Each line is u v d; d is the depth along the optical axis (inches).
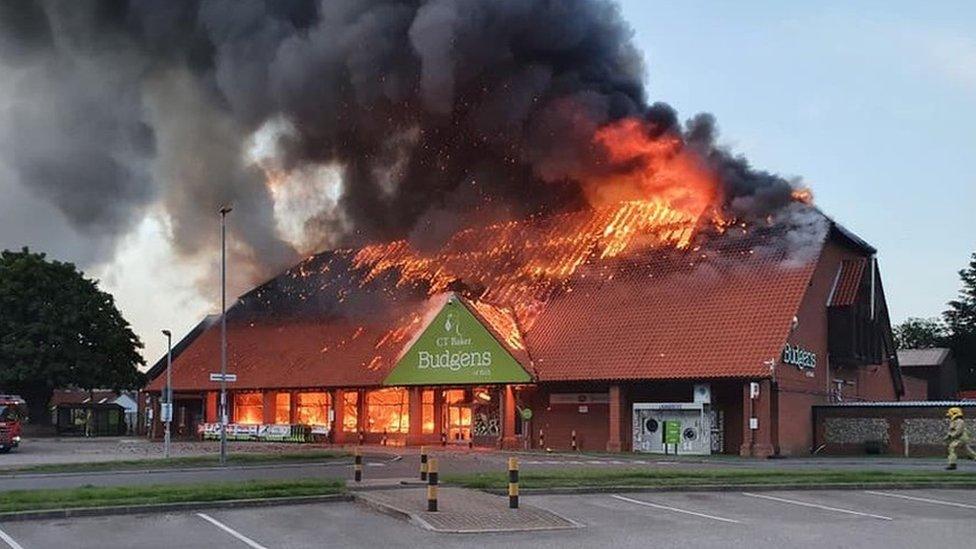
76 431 2728.8
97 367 2721.5
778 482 879.1
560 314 1800.0
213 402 2231.8
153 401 2342.5
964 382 2913.4
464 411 1814.7
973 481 911.7
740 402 1523.1
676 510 721.6
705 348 1541.6
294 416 2060.8
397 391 1907.0
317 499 738.8
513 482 681.0
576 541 567.5
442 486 823.7
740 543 564.7
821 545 561.0
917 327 3344.0
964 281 2997.0
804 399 1562.5
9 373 2576.3
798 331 1556.3
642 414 1576.0
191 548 548.4
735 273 1662.2
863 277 1704.0
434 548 543.5
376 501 709.9
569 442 1662.2
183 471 1080.2
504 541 566.6
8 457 1435.8
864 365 1758.1
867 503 781.3
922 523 662.5
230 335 2329.0
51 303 2672.2
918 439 1491.1
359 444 1833.2
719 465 1200.2
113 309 2815.0
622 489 828.6
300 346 2134.6
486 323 1733.5
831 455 1536.7
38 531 608.1
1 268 2662.4
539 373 1674.5
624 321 1691.7
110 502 695.7
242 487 774.5
